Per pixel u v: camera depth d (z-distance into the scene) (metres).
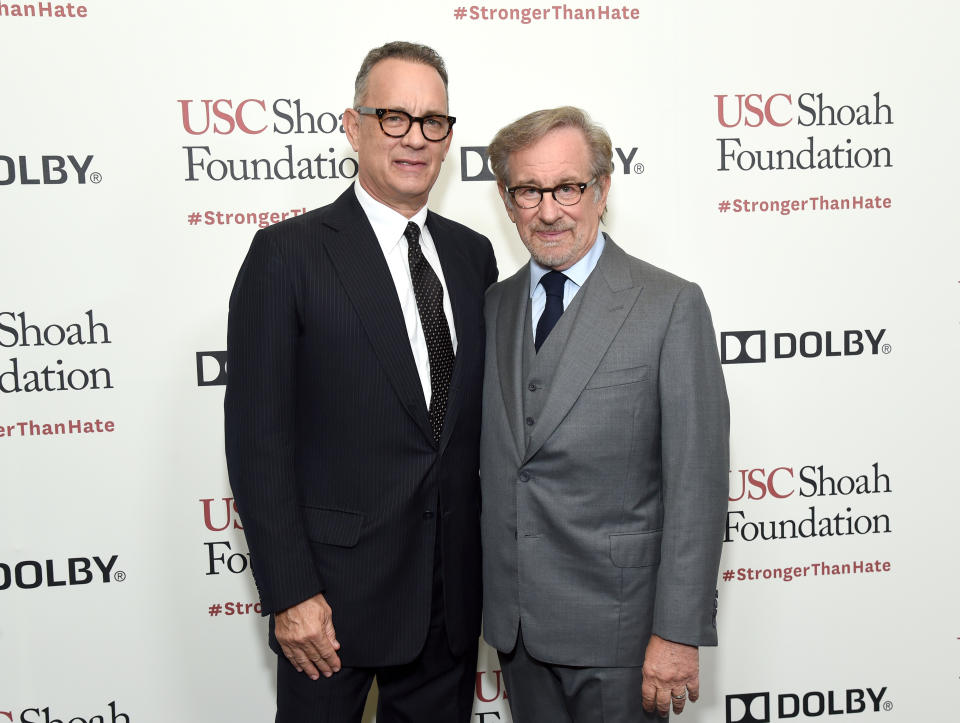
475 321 1.35
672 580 1.16
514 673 1.31
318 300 1.21
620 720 1.21
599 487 1.19
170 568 1.68
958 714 1.82
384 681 1.36
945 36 1.70
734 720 1.81
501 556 1.27
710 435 1.18
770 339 1.74
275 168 1.62
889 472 1.78
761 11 1.67
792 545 1.79
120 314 1.61
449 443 1.28
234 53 1.59
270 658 1.72
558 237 1.22
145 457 1.65
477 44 1.63
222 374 1.65
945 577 1.81
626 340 1.19
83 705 1.68
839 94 1.70
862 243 1.73
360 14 1.60
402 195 1.28
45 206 1.57
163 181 1.60
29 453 1.61
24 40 1.54
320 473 1.24
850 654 1.81
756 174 1.70
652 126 1.67
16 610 1.64
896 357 1.76
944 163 1.73
